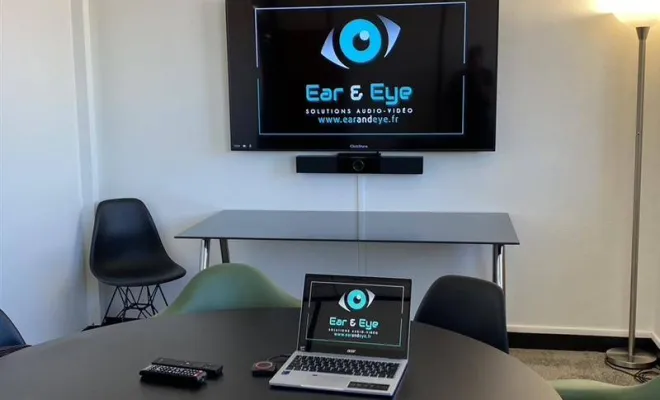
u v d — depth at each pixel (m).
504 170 3.74
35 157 3.56
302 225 3.60
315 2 3.70
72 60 3.94
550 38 3.60
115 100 4.02
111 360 1.91
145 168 4.05
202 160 4.01
